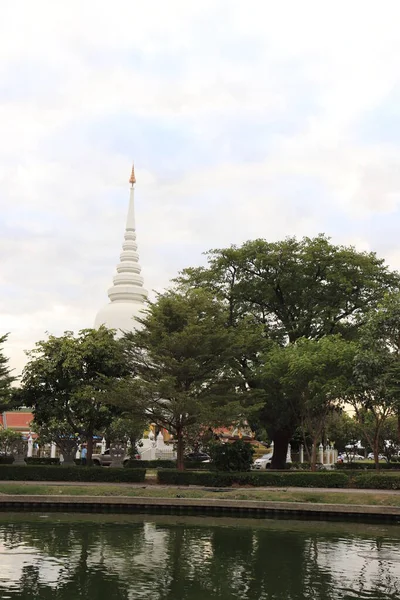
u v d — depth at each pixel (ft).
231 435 215.10
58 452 175.01
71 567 54.70
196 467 153.99
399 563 58.70
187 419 123.03
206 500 93.40
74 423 143.84
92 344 131.13
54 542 65.87
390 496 95.71
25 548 62.34
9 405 131.34
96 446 189.78
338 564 58.03
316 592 48.37
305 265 152.87
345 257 151.84
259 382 148.25
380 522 87.10
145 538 69.46
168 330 126.11
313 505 90.53
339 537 73.00
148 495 96.73
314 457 135.54
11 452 148.15
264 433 237.45
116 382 124.67
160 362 122.01
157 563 57.16
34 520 81.61
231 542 68.33
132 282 258.98
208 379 126.41
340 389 123.24
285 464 165.17
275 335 159.02
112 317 240.53
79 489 98.73
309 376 128.26
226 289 160.35
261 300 161.89
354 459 254.06
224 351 123.54
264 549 64.64
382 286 157.79
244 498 95.76
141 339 125.90
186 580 51.39
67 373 131.64
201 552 62.49
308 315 154.20
